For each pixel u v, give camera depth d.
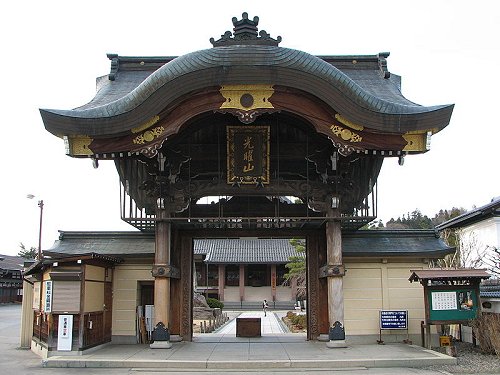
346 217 17.33
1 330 30.03
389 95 18.62
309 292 19.61
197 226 19.61
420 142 16.70
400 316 18.72
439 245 19.59
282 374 13.21
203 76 15.67
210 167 19.34
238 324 21.48
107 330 18.44
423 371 13.62
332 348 16.77
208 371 13.67
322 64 15.80
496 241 25.17
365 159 18.98
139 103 15.86
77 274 15.76
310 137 18.42
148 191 17.62
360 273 19.38
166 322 17.02
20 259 84.94
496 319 16.59
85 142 16.61
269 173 17.38
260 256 65.12
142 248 19.77
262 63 15.51
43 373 13.50
